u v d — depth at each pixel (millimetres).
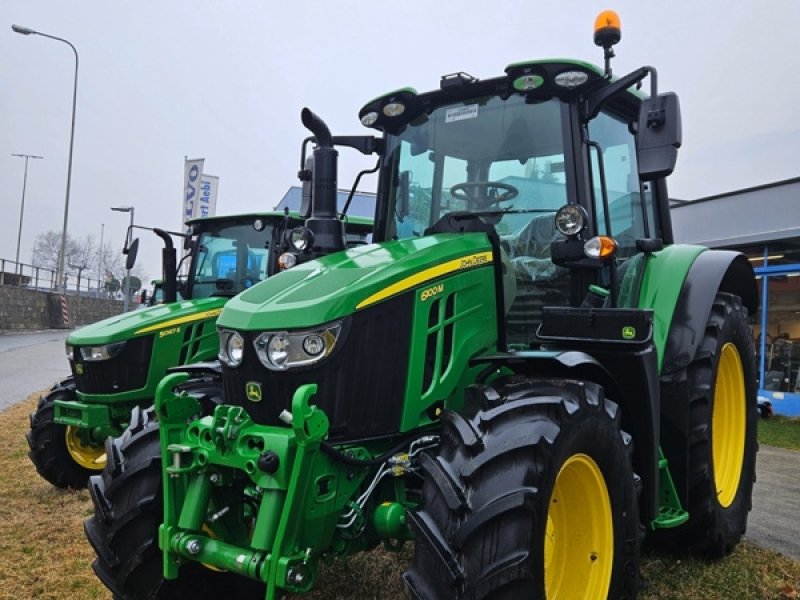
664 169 2918
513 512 2139
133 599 2729
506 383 2658
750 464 4148
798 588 3385
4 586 3430
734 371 4117
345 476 2438
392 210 3664
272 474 2283
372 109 3670
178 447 2473
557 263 3061
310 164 3535
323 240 3348
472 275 2891
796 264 11250
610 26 3096
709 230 12516
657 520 3166
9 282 28266
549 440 2250
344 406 2480
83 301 31906
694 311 3555
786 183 11250
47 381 11953
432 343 2736
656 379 2938
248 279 6594
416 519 2240
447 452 2359
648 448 2941
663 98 2945
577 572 2596
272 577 2217
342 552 2469
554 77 3148
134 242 6906
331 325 2453
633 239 3820
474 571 2107
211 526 2604
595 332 2865
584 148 3229
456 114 3529
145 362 5668
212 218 6809
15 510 4844
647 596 3271
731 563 3721
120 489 2783
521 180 3336
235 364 2566
